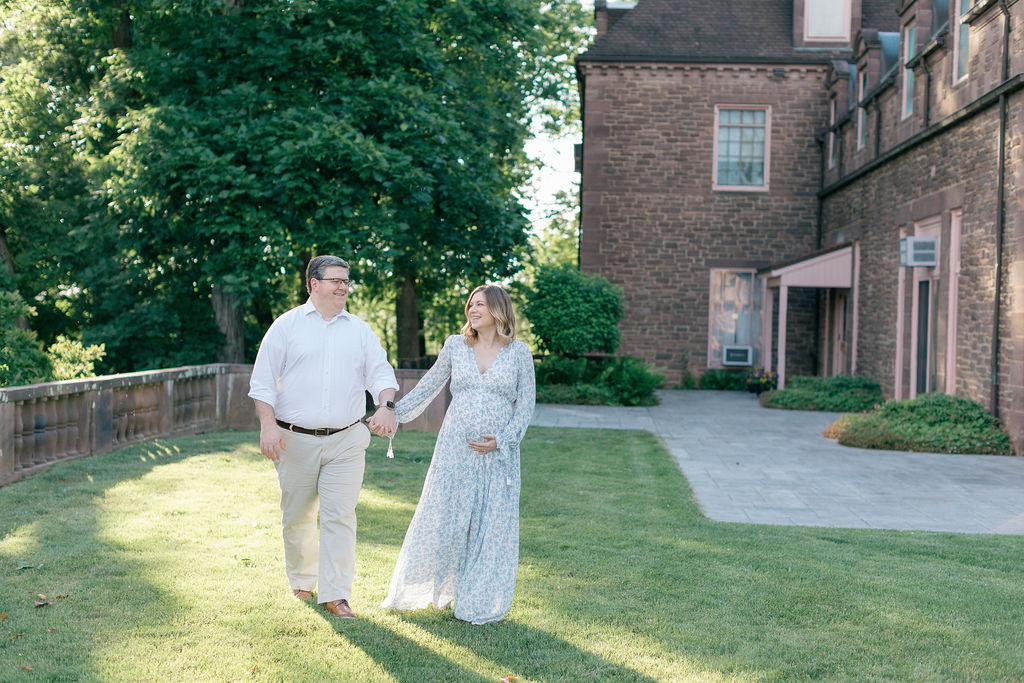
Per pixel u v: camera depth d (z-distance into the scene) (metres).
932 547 5.72
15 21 15.20
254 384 4.05
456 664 3.58
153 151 12.32
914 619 4.23
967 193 11.91
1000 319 10.88
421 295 21.89
